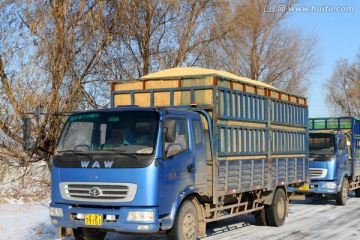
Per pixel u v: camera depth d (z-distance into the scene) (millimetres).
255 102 11094
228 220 13406
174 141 8234
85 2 16438
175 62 20312
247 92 10750
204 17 21172
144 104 10180
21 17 16125
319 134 17781
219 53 23297
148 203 7520
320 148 17578
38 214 14922
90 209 7754
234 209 10523
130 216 7516
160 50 20219
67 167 8023
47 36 15930
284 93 12875
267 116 11625
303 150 14062
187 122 8711
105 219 7672
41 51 15836
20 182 17234
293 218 13914
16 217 14109
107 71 17844
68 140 8383
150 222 7480
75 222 7879
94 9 16781
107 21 17656
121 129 8070
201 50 21312
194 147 8781
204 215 9016
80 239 9375
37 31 15883
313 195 17984
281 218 12297
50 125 15875
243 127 10375
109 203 7660
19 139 15922
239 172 10109
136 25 18922
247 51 31281
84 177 7844
